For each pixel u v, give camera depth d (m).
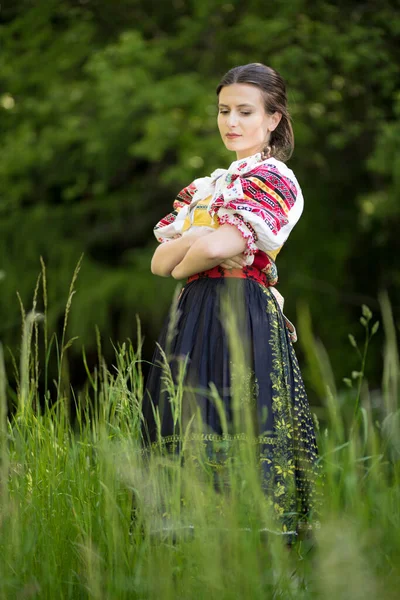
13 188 14.86
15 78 14.43
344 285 15.00
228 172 4.14
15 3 15.23
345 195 15.18
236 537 3.17
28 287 14.48
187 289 4.16
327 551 2.96
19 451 3.98
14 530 3.54
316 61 12.59
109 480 3.66
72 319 13.78
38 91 14.51
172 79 13.04
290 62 12.66
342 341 14.53
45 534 3.61
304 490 3.93
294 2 12.95
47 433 4.08
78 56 14.18
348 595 2.88
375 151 12.68
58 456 4.03
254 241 4.01
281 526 3.75
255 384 3.91
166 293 13.77
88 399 4.24
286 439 3.91
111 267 14.86
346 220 14.98
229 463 3.42
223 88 4.37
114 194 15.29
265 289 4.14
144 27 14.73
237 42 13.65
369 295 15.23
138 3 14.67
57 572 3.46
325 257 14.76
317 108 13.19
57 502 3.76
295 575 3.49
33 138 14.15
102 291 13.82
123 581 3.28
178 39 13.82
